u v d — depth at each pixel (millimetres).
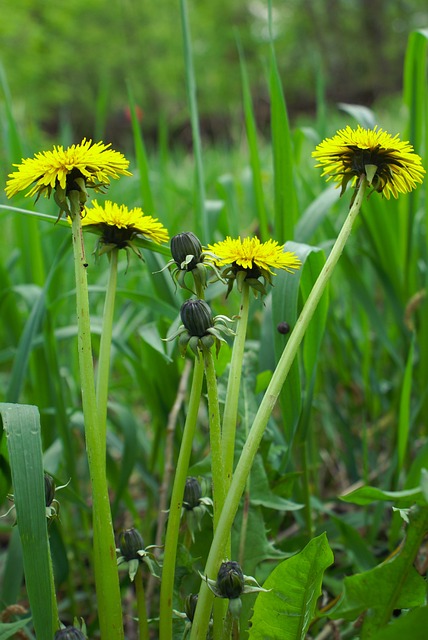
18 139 916
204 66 9484
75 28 8031
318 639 676
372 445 1022
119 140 8508
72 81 8594
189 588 654
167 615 572
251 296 766
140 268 1073
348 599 604
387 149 548
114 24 8828
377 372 1062
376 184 560
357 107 974
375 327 868
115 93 8914
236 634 601
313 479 861
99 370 576
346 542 735
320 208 799
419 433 896
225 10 9852
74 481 775
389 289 883
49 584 549
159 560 665
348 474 937
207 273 578
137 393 1255
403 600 600
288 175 755
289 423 675
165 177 1210
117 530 891
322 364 996
